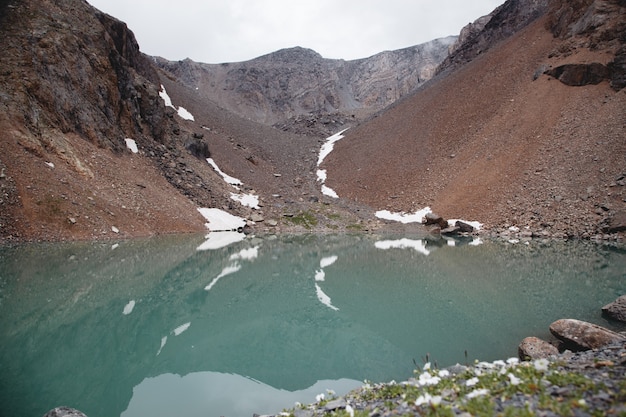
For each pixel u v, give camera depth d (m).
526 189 50.75
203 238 41.00
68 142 39.97
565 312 16.81
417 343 14.24
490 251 35.25
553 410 4.52
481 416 4.61
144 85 60.66
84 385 10.64
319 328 16.45
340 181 79.44
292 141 105.44
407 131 86.00
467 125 73.56
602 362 6.62
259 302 20.50
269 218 57.50
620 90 55.16
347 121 146.38
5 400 9.34
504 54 86.44
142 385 11.04
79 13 52.44
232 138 89.31
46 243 29.16
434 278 25.11
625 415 4.04
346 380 11.55
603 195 42.56
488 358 12.55
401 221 58.28
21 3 45.16
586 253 32.00
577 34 71.06
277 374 12.01
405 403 6.03
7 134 33.72
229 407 9.85
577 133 53.25
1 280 19.03
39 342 12.84
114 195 39.97
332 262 31.88
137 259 27.31
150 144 55.84
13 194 30.45
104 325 15.13
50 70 42.31
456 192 58.59
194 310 18.55
